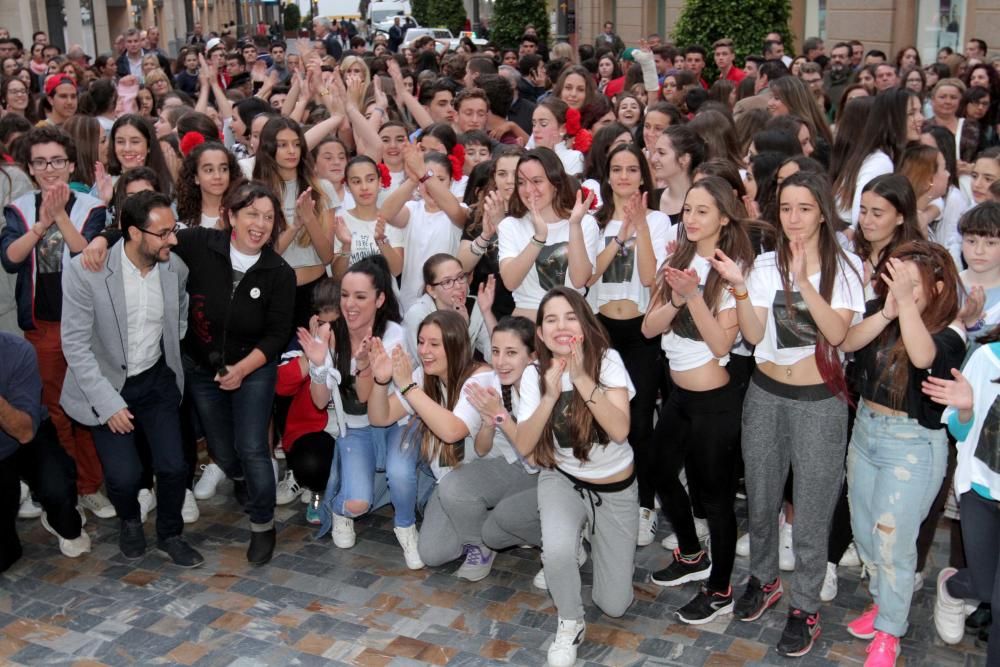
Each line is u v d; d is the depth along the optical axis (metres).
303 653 4.29
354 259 5.91
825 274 3.88
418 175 5.60
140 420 4.95
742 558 4.96
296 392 5.29
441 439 4.50
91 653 4.31
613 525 4.30
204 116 6.95
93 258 4.63
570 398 4.14
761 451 4.10
